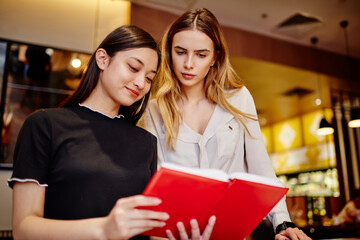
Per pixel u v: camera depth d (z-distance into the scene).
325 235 3.64
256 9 4.49
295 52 5.38
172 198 0.80
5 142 2.96
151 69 1.08
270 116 8.41
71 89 3.28
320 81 5.90
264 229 2.32
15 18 3.28
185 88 1.54
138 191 1.04
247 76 5.70
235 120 1.51
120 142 1.08
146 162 1.12
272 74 5.61
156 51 1.11
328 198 6.72
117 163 1.03
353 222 3.98
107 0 3.72
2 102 3.02
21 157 0.91
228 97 1.54
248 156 1.52
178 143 1.43
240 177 0.89
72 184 0.94
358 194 5.01
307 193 7.57
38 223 0.80
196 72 1.38
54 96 3.21
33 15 3.36
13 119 3.03
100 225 0.75
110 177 0.99
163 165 0.76
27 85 3.14
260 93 6.62
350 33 5.09
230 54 4.87
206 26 1.35
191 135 1.44
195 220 0.88
